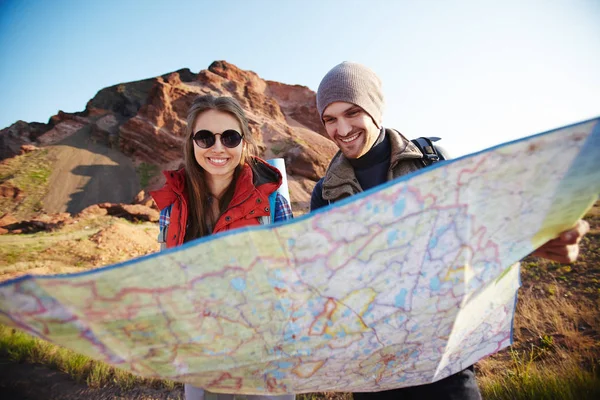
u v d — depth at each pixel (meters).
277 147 68.44
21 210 53.12
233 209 1.63
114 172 62.66
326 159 63.69
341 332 0.99
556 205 0.96
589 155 0.90
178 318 0.90
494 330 1.18
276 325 0.97
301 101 100.88
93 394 2.83
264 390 1.08
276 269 0.91
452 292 0.99
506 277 1.14
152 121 67.75
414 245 0.93
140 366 0.94
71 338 0.85
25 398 2.72
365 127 1.59
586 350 2.56
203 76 81.94
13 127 74.00
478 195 0.93
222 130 1.62
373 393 1.50
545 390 2.18
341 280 0.93
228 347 0.97
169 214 1.75
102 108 80.69
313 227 0.87
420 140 1.68
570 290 3.73
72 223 28.12
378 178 1.69
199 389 1.58
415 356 1.08
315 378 1.07
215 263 0.87
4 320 0.80
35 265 11.77
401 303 0.98
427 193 0.90
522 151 0.90
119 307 0.85
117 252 14.55
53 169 62.19
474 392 1.36
